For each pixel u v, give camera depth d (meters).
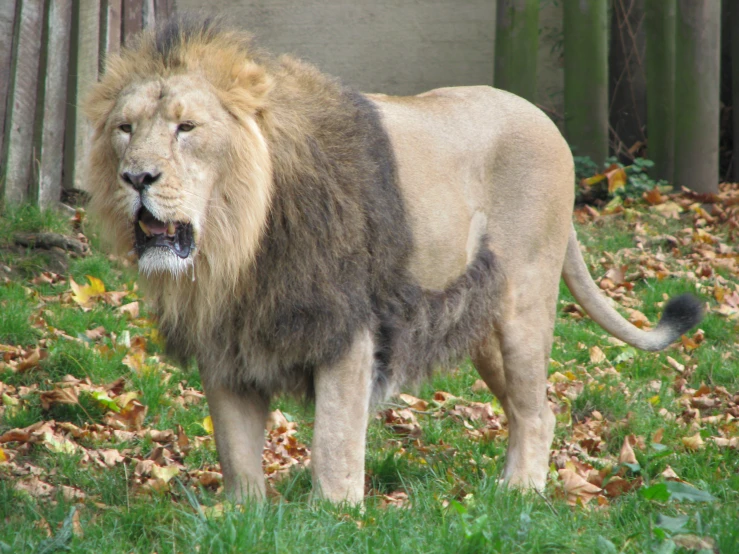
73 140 23.33
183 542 10.16
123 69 11.02
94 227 11.46
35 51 22.20
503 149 14.01
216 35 11.30
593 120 30.61
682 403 18.36
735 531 10.25
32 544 9.80
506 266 13.99
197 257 10.75
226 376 11.65
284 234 11.07
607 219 28.33
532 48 30.16
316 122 11.65
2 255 20.23
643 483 13.07
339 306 11.28
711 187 29.78
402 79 37.16
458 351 13.51
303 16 37.22
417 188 12.71
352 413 11.57
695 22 29.06
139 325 18.77
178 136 10.30
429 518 11.25
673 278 24.42
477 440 16.03
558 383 18.53
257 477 11.84
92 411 15.33
